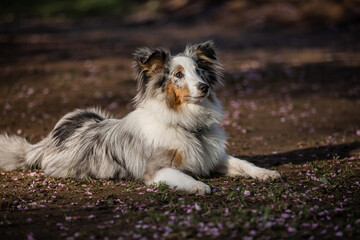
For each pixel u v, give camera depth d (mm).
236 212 5648
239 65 21469
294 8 34438
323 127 12430
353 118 13211
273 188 6832
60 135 8633
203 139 7820
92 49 26156
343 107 14586
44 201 6574
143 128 7715
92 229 5391
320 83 17984
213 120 7855
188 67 7484
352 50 24141
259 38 28969
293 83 18109
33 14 43500
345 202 6102
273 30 31266
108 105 15289
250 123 13227
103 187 7406
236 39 28828
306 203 6090
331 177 7414
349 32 29125
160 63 7605
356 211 5633
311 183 7105
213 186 7090
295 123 13008
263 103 15484
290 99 15883
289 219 5477
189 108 7547
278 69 20469
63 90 17203
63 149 8422
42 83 18250
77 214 5980
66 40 29484
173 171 7227
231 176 7941
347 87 17203
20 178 8031
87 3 46094
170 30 33094
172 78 7441
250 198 6344
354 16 31688
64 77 19250
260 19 33594
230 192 6750
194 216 5621
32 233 5309
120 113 14312
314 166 8164
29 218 5762
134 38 29734
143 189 7180
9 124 12953
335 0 33875
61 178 8094
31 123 13086
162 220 5527
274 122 13250
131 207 6180
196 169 7715
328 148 9914
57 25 37406
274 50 25125
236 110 14680
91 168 8148
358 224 5203
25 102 15539
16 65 21719
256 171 7578
